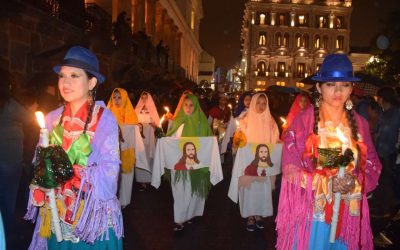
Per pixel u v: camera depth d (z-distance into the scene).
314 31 72.00
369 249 3.32
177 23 40.94
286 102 13.18
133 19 25.80
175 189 6.27
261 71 72.31
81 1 11.79
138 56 19.77
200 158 6.34
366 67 35.03
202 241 5.88
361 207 3.29
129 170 7.20
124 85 13.70
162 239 5.92
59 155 2.81
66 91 2.97
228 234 6.19
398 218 6.05
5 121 4.25
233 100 18.38
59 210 2.97
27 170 5.36
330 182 3.23
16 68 8.20
